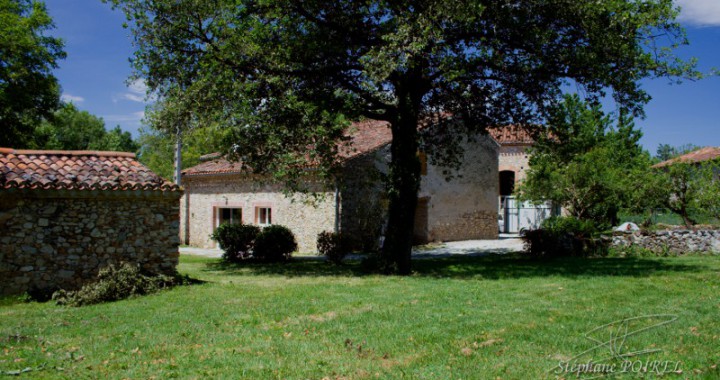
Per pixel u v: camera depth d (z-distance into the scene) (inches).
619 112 489.7
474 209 923.4
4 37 765.3
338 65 509.0
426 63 467.5
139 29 480.7
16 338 248.2
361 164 723.4
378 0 476.4
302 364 200.1
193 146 1433.3
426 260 605.0
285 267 561.3
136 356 216.4
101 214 403.2
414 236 837.8
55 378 190.9
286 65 494.0
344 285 398.6
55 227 387.5
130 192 402.0
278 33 492.7
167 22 477.4
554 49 466.9
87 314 307.7
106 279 374.6
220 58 482.0
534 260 575.2
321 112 494.9
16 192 366.9
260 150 505.7
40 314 312.5
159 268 421.4
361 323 261.9
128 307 326.6
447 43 451.5
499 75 535.8
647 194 693.3
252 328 259.8
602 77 449.7
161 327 266.2
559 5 426.0
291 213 753.0
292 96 469.4
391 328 249.4
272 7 471.5
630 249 604.1
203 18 482.0
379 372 189.0
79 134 1846.7
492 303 305.9
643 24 425.4
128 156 456.8
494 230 956.0
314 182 723.4
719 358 188.5
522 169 1061.8
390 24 477.4
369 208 732.0
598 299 310.8
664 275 410.9
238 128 474.9
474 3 384.5
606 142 906.7
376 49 456.4
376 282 417.1
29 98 805.9
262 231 643.5
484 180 943.0
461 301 315.6
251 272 516.1
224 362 204.4
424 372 186.5
